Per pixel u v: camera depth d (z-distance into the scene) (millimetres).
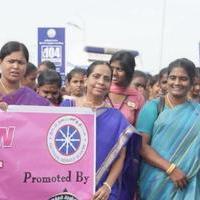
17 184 4621
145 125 5320
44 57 11445
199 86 6848
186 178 5172
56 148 4695
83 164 4766
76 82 6984
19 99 4930
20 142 4625
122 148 4930
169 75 5305
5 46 4895
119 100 5867
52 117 4688
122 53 5879
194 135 5191
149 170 5309
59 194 4703
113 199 4969
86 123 4773
